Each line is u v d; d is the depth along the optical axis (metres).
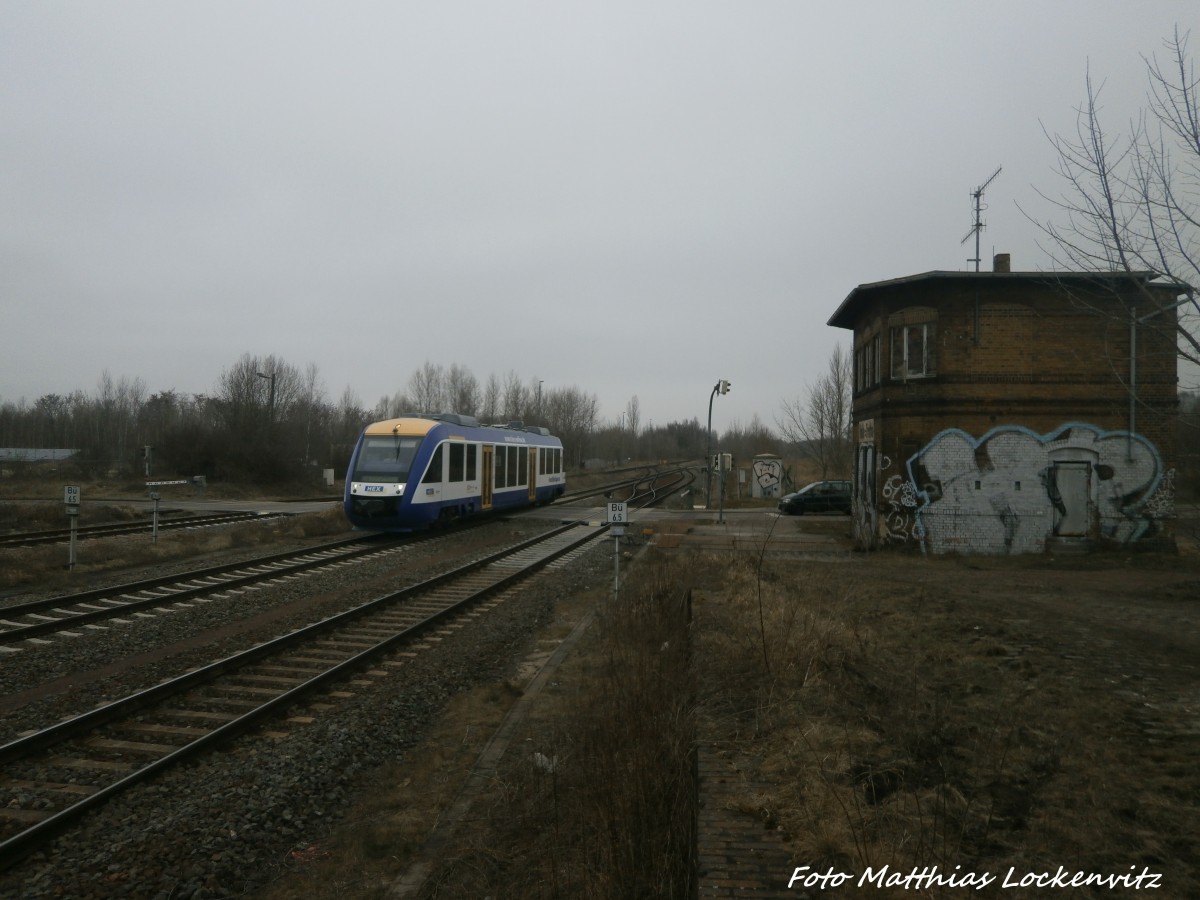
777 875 3.46
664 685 6.47
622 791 4.65
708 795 4.30
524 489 31.33
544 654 10.16
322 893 4.75
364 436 22.91
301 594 13.49
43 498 40.03
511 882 4.65
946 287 18.38
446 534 23.61
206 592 13.24
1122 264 8.64
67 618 10.95
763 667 6.55
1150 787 4.48
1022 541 18.08
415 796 6.04
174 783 6.01
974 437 18.27
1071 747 5.09
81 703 7.77
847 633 8.15
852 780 4.45
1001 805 4.21
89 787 5.94
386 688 8.54
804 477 62.25
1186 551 18.23
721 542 21.48
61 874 4.79
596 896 3.99
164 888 4.71
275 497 45.22
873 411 20.23
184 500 40.25
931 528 18.33
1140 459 17.92
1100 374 18.03
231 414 51.44
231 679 8.65
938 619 9.65
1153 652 7.98
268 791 5.92
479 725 7.52
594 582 15.62
